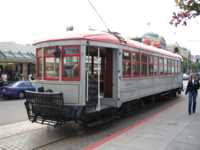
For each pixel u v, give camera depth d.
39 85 7.93
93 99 7.31
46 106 6.79
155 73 12.09
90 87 7.19
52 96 6.62
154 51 11.87
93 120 7.60
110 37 8.14
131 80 9.33
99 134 7.15
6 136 6.89
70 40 7.12
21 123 8.48
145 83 10.75
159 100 14.90
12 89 15.79
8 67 22.92
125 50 8.84
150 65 11.38
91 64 8.30
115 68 8.39
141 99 10.82
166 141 6.02
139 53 10.09
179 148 5.47
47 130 7.59
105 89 8.69
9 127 7.90
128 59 9.08
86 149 5.70
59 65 7.33
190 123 8.18
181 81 18.09
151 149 5.41
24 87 16.45
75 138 6.74
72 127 8.02
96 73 8.52
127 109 9.58
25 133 7.22
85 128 7.88
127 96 9.02
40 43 7.86
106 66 8.67
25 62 23.59
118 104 8.34
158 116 9.60
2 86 17.23
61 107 6.65
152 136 6.50
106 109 7.95
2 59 21.09
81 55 6.98
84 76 6.94
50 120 6.96
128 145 5.72
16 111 10.90
